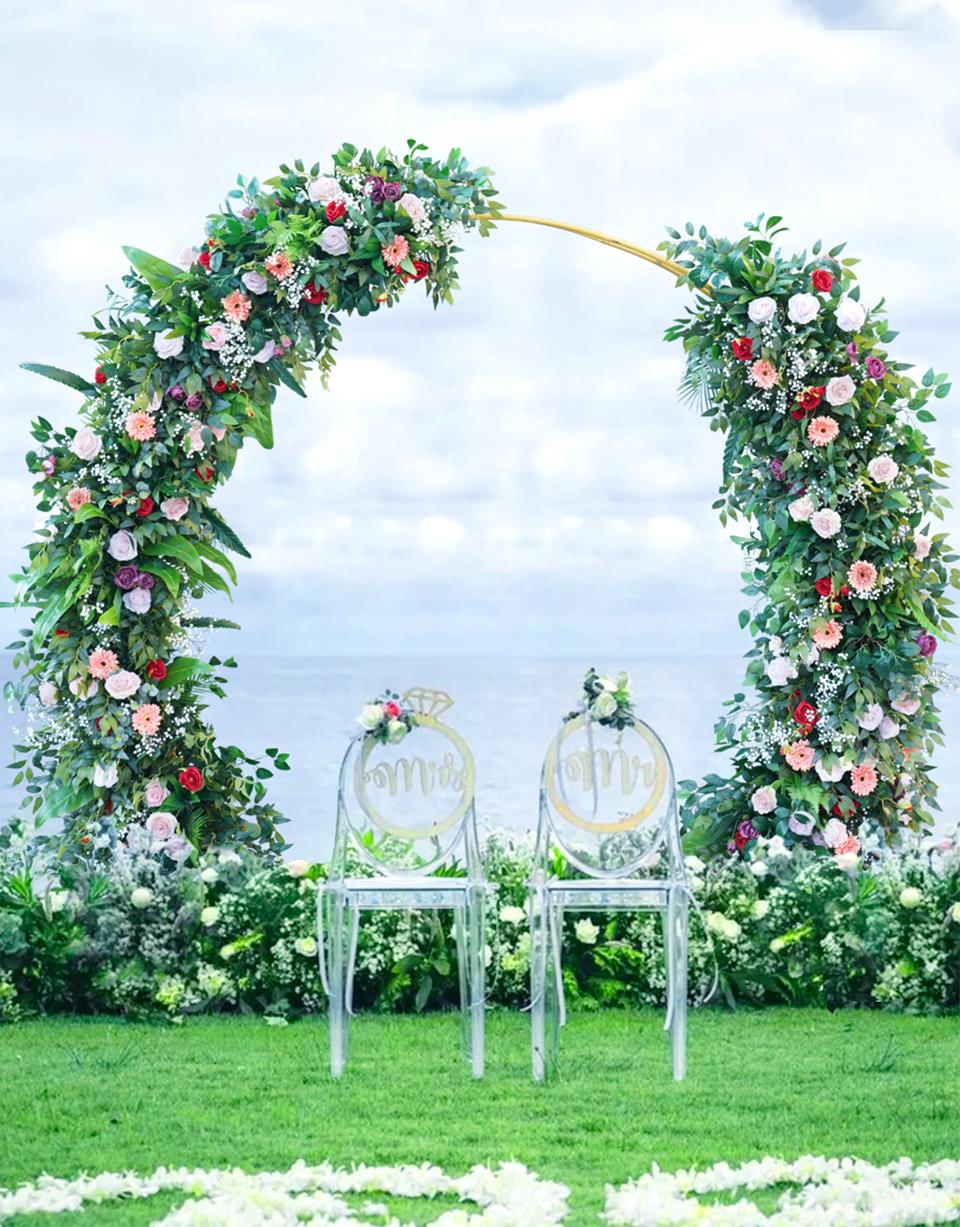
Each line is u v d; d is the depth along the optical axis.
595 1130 3.47
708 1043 4.32
